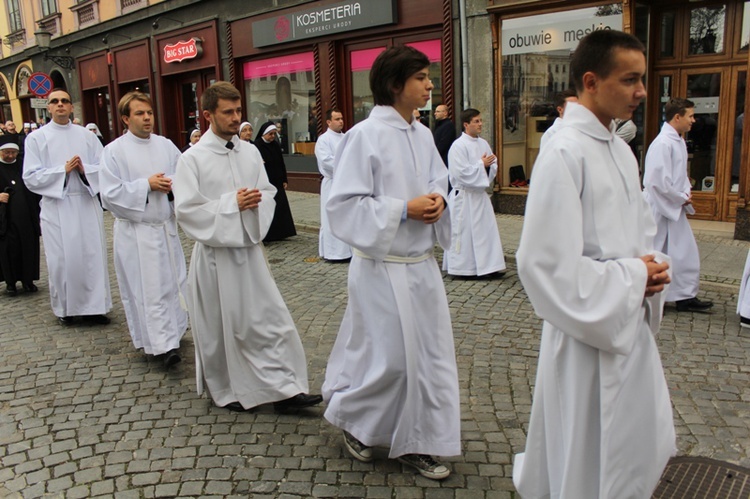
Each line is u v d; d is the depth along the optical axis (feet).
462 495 9.84
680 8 30.81
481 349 15.92
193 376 14.97
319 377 14.58
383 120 9.75
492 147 34.65
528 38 32.48
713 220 31.37
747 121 26.40
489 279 22.99
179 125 58.49
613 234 6.77
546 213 6.61
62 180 18.16
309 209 39.24
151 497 10.04
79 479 10.62
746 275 16.90
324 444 11.50
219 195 12.44
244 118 50.62
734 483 9.92
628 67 6.59
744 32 29.48
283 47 45.52
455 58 35.27
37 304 22.07
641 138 32.40
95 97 70.33
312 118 45.16
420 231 9.89
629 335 6.56
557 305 6.55
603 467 6.86
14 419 12.94
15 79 84.74
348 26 40.14
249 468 10.77
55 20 72.28
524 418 12.30
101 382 14.76
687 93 31.45
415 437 10.16
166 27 55.57
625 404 6.92
